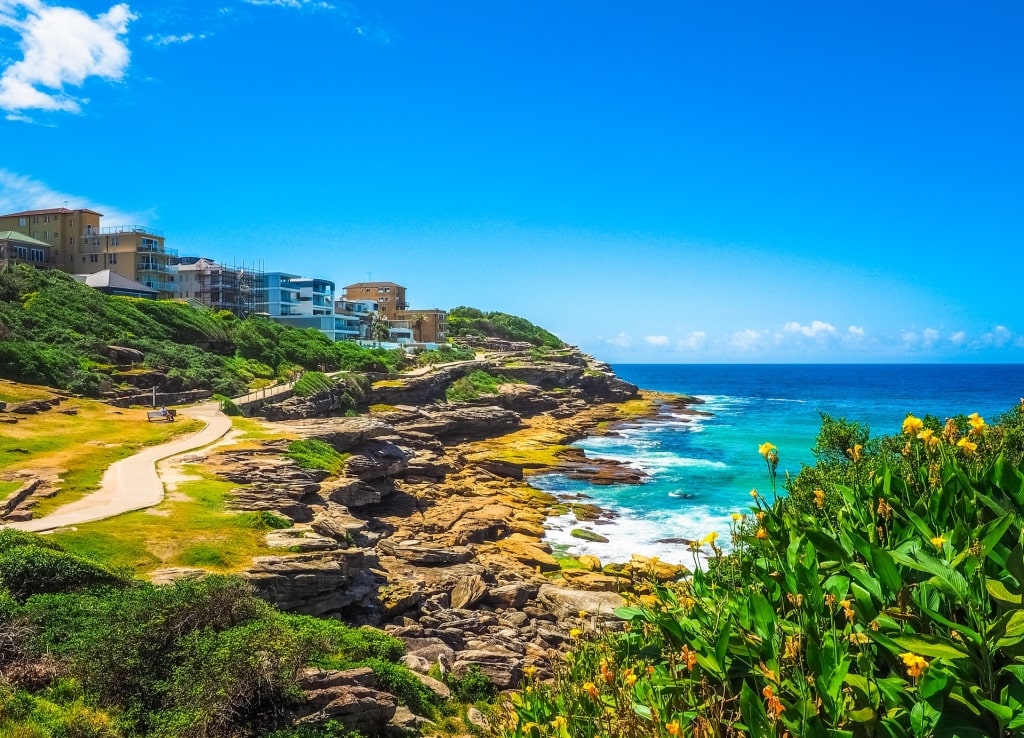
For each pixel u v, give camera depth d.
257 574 22.20
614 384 134.12
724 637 4.54
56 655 13.99
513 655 23.66
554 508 50.31
